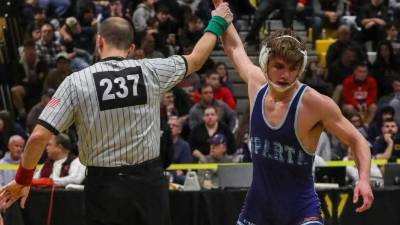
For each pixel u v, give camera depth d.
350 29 23.84
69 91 7.86
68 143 13.65
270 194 8.03
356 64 21.36
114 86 7.90
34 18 23.31
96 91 7.87
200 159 16.02
